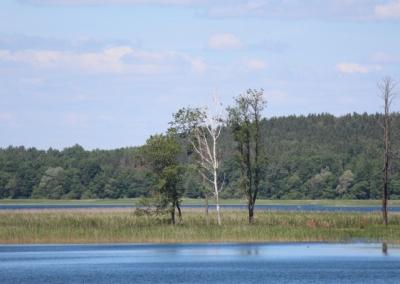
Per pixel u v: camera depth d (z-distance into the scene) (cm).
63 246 16875
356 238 17825
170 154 18675
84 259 14850
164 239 17250
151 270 13438
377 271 13162
